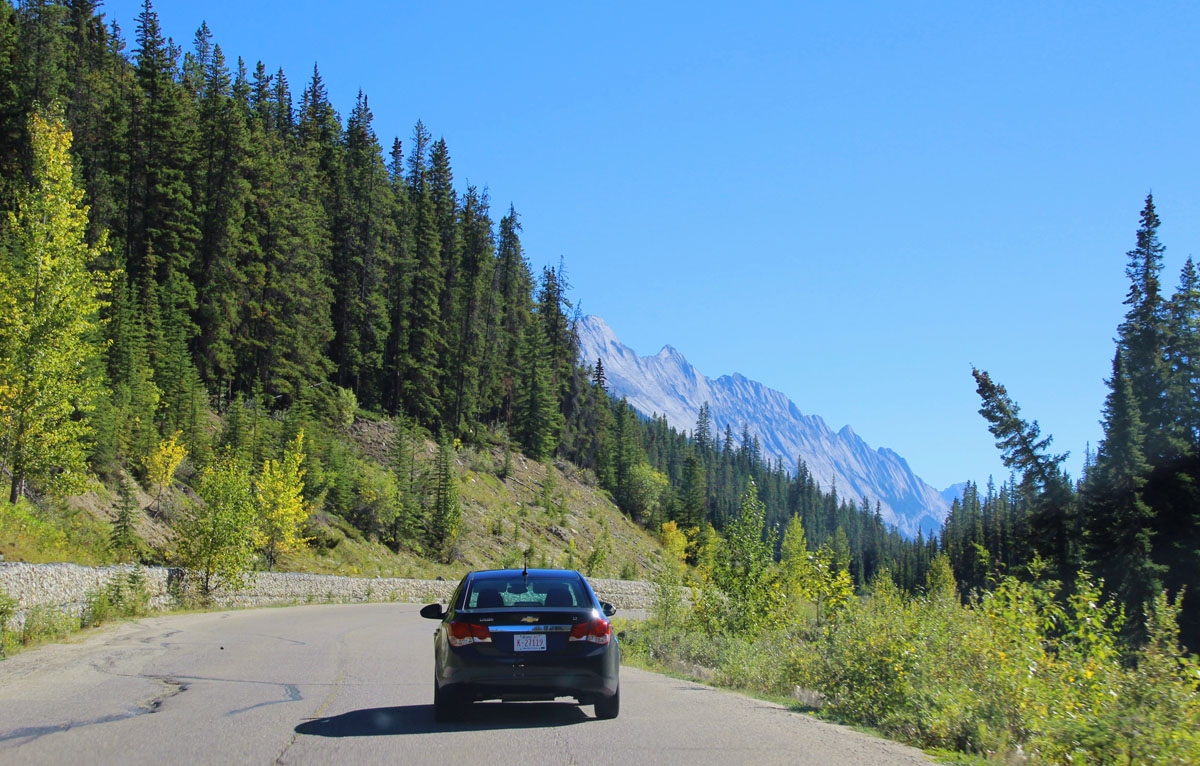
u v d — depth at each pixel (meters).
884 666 10.15
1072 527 36.34
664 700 10.60
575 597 8.96
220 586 30.91
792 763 6.55
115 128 61.66
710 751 6.94
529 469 93.00
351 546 54.03
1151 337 38.81
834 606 15.67
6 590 16.23
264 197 69.50
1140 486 34.81
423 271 85.06
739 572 23.47
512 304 111.94
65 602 19.08
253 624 22.67
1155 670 8.66
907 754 7.36
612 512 98.75
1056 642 10.01
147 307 54.59
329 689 10.62
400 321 84.94
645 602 66.25
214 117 68.44
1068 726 7.85
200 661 13.23
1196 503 35.22
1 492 28.67
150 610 24.73
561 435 110.69
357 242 81.38
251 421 54.25
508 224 115.56
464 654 8.08
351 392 75.88
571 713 9.13
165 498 42.44
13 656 12.73
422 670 13.14
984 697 8.77
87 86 63.78
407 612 33.94
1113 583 33.62
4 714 8.10
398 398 82.12
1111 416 36.72
